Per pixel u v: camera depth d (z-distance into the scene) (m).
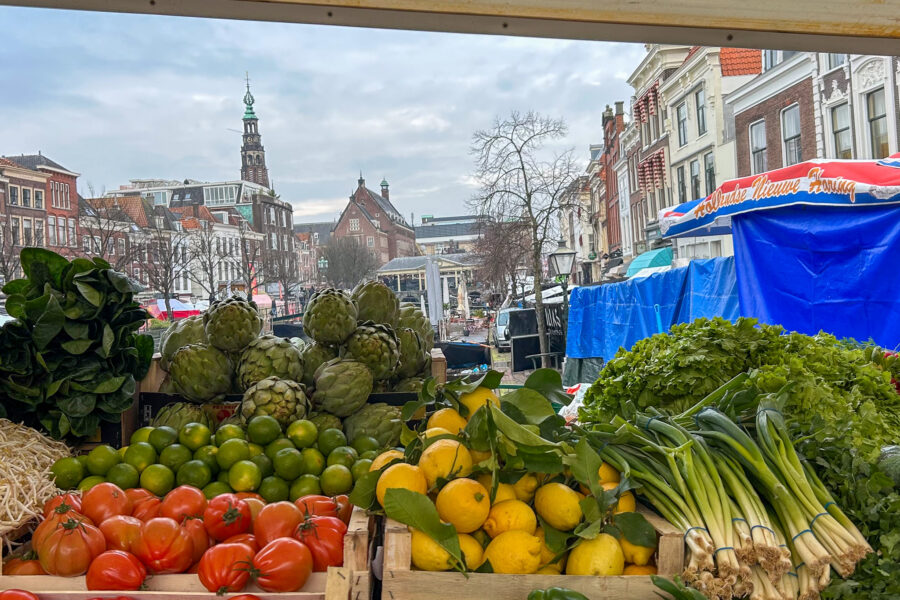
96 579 1.84
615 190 34.53
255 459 2.54
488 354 11.08
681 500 1.76
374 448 2.84
